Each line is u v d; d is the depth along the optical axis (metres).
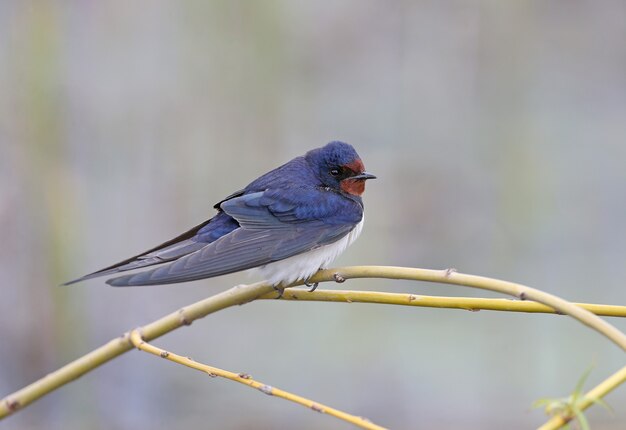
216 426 12.03
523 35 14.87
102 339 12.55
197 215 13.36
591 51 15.93
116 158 13.05
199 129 13.52
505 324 13.12
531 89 14.99
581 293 14.09
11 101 12.15
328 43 15.06
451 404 12.34
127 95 13.18
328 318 13.52
